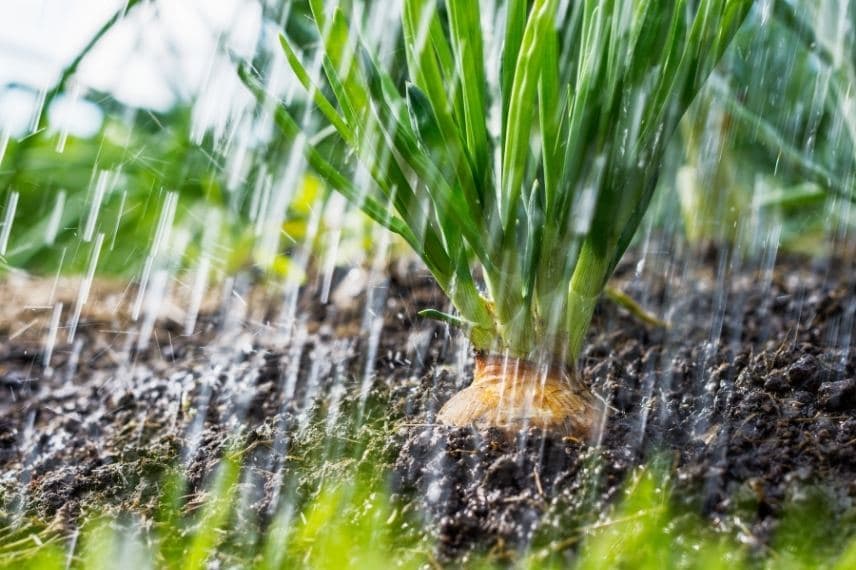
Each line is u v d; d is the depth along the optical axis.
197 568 0.85
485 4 0.97
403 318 1.15
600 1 0.88
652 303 1.15
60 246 1.36
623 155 0.89
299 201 1.27
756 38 1.14
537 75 0.86
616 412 0.94
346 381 1.05
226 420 1.01
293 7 1.16
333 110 0.89
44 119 1.25
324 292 1.23
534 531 0.85
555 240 0.90
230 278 1.31
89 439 1.02
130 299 1.26
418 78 0.91
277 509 0.89
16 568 0.87
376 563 0.84
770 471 0.86
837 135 1.06
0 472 0.98
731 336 1.07
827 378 0.96
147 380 1.09
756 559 0.82
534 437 0.89
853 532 0.83
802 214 1.27
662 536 0.83
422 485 0.88
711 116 1.21
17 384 1.10
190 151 1.32
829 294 1.12
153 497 0.92
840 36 1.04
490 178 0.90
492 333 0.92
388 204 0.95
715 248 1.26
